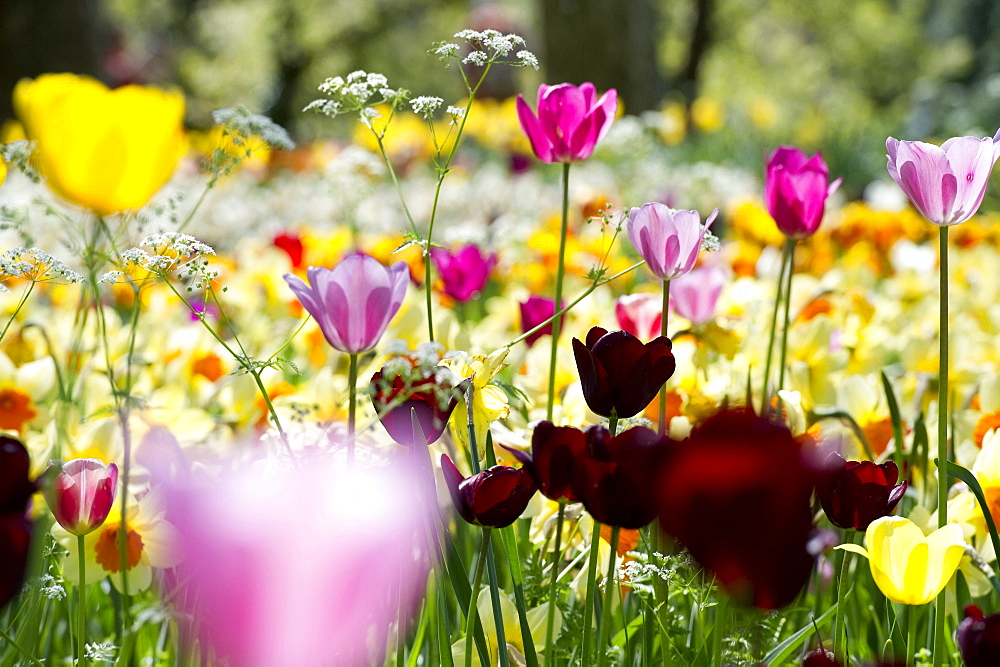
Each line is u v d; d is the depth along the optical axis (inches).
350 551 100.7
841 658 113.7
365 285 114.0
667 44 1583.4
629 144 425.1
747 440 102.3
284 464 113.7
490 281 281.9
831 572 122.0
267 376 133.0
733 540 102.7
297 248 218.5
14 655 115.6
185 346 145.6
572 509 119.0
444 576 113.2
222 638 100.5
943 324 114.0
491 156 682.8
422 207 398.6
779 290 130.9
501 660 111.7
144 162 118.1
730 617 113.8
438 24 1689.2
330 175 259.8
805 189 129.4
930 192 113.1
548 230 294.5
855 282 236.7
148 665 118.8
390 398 113.3
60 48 713.6
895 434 125.9
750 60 1662.2
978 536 120.3
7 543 105.2
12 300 181.3
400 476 107.9
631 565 114.0
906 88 1797.5
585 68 730.8
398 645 112.4
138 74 1406.3
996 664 106.1
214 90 1626.5
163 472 118.7
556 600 119.3
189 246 118.4
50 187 118.7
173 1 1715.1
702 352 138.5
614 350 111.4
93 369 137.0
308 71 1615.4
